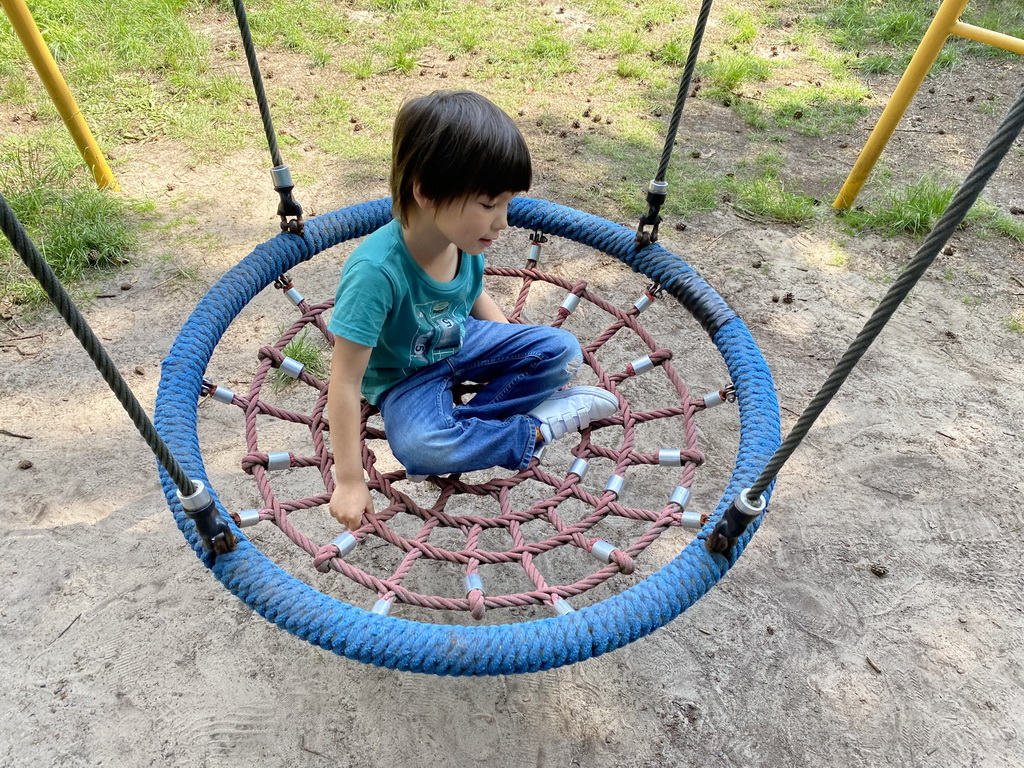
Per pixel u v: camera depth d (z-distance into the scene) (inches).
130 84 167.9
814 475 102.4
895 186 154.6
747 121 173.2
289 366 82.5
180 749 73.5
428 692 79.1
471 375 79.5
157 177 145.8
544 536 95.2
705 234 141.3
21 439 100.0
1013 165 163.0
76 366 109.8
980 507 99.0
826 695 80.4
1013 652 84.5
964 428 109.0
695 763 75.2
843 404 112.0
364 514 69.5
